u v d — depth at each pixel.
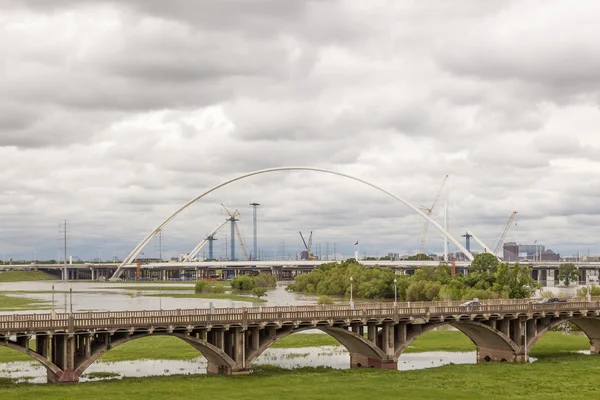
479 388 83.50
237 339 89.38
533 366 100.06
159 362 105.25
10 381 88.31
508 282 192.12
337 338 102.38
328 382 86.12
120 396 75.31
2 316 82.19
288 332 92.69
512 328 109.12
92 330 80.69
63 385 79.81
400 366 104.00
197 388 80.81
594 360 107.00
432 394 79.69
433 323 101.56
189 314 86.69
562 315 112.88
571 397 79.19
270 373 92.44
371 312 97.31
